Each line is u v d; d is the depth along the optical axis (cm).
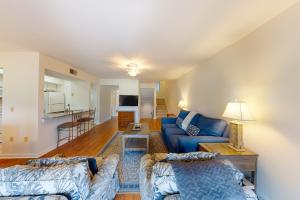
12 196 109
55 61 405
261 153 213
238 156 208
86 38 263
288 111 176
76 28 227
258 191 216
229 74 297
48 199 105
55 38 263
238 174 130
